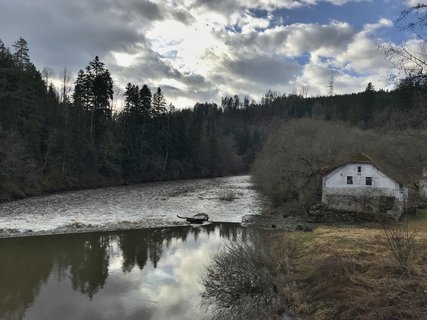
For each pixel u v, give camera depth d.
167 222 36.56
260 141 125.50
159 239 29.95
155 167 81.19
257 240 21.73
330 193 38.53
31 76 58.84
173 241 29.36
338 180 38.38
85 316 15.79
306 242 24.30
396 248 17.12
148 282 19.89
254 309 15.96
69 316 15.77
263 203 49.34
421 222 33.16
